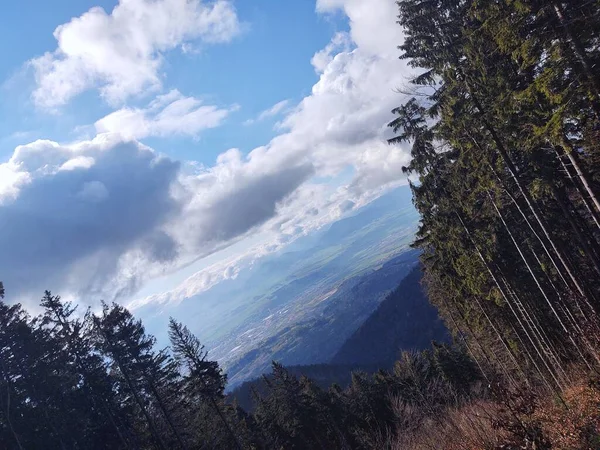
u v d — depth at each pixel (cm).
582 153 1416
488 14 1228
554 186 1664
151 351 3259
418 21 1770
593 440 770
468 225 2320
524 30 1148
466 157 1809
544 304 2584
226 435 3612
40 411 2547
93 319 3084
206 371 3381
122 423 3073
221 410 3634
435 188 2302
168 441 3366
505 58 1489
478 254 2391
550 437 858
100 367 3031
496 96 1487
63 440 2627
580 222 2209
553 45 1092
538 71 1302
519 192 1986
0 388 2408
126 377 3059
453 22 1712
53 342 2784
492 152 1722
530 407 865
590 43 1062
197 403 3547
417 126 2170
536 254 2170
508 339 2833
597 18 1003
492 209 2147
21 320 2642
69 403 2798
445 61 1705
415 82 1866
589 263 2248
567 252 2206
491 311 2841
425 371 2934
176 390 3338
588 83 1035
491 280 2531
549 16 1095
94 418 2956
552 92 1105
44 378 2600
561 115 1097
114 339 3128
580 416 876
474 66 1534
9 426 2370
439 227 2461
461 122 1620
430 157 2184
